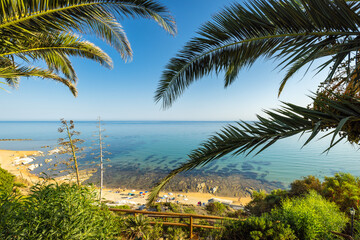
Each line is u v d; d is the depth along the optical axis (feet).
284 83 9.27
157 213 11.73
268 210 29.17
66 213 4.57
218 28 5.14
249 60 5.16
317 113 3.21
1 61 8.54
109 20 8.63
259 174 84.43
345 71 3.58
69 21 5.86
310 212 11.67
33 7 5.16
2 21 5.09
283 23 4.09
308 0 3.52
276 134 3.68
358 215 15.19
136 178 76.38
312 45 3.79
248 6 4.42
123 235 9.82
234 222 11.10
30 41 8.32
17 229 3.76
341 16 3.35
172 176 5.40
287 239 9.54
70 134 21.44
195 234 13.20
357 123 2.89
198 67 6.15
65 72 13.88
